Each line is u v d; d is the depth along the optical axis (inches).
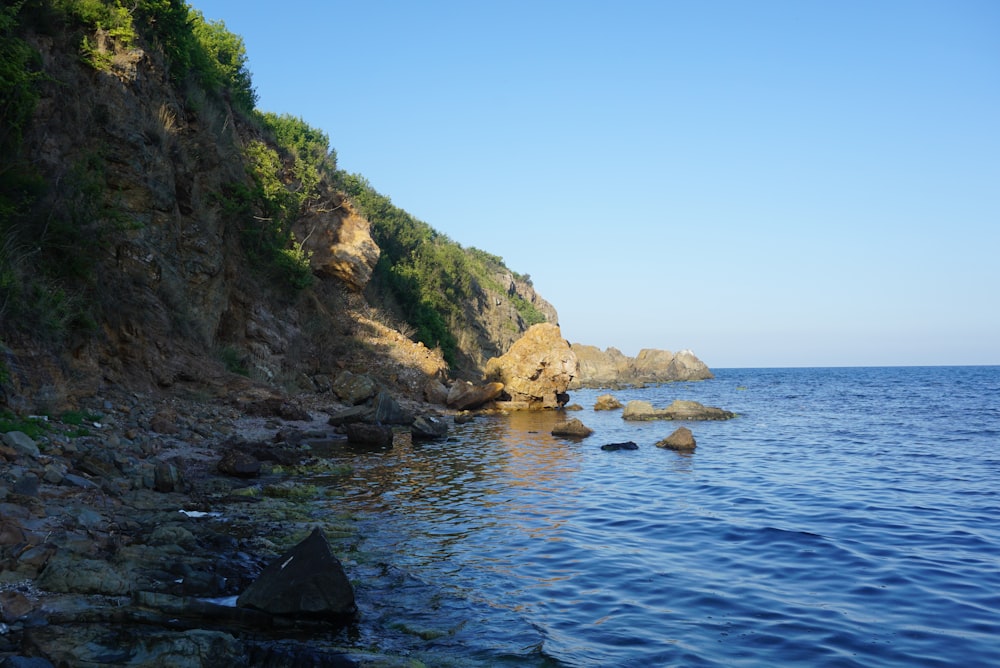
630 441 1077.1
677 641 294.8
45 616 270.8
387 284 2110.0
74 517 390.6
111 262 866.8
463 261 3137.3
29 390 594.6
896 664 271.7
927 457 944.9
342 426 1095.6
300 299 1533.0
